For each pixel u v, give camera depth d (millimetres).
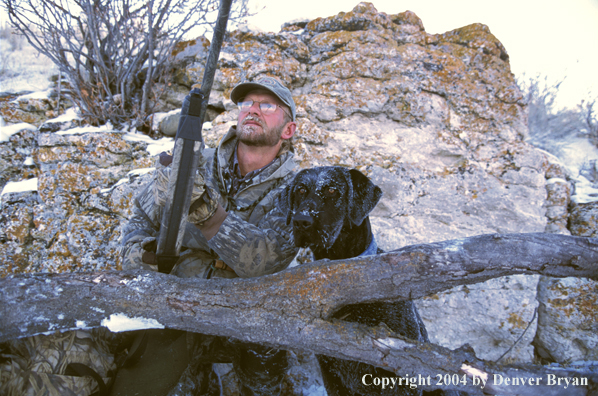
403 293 1394
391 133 3094
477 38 3303
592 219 2930
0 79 3422
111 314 1372
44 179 2824
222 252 1721
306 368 2635
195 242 1945
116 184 2748
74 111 3262
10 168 3041
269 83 2221
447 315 2807
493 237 1404
